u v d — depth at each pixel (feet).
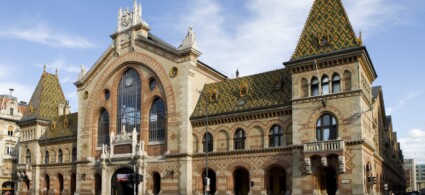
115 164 202.49
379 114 208.74
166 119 190.90
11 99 344.28
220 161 174.60
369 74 163.22
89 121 225.56
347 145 141.59
